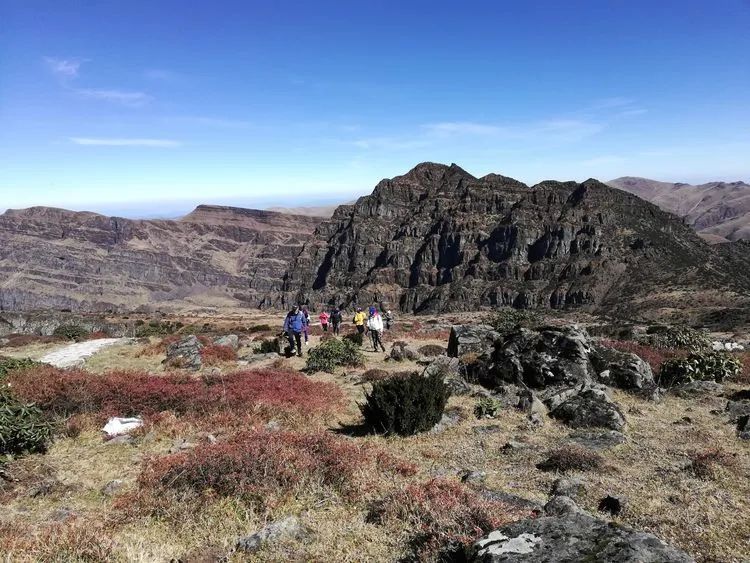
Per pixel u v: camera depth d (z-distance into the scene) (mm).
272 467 8633
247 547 6539
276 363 23656
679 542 6789
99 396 14094
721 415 14156
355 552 6512
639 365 17297
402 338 36344
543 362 17078
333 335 36062
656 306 190625
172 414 13797
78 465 10414
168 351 25719
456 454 11008
